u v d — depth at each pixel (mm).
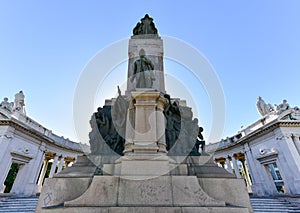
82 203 7000
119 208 6543
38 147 37156
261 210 23750
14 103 38875
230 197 7938
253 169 36250
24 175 33469
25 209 22172
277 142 31219
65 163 48812
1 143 28859
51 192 7902
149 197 7078
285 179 29141
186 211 6562
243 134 41094
